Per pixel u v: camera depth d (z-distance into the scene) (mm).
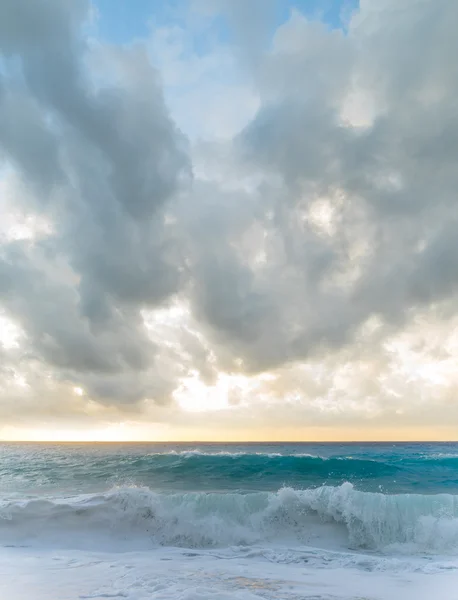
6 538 11648
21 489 20953
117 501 13070
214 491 19859
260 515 13117
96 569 8812
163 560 9984
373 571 9234
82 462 30828
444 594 7340
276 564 9805
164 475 24797
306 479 23594
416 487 21375
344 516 12945
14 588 7254
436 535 12102
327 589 7570
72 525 12312
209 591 7012
